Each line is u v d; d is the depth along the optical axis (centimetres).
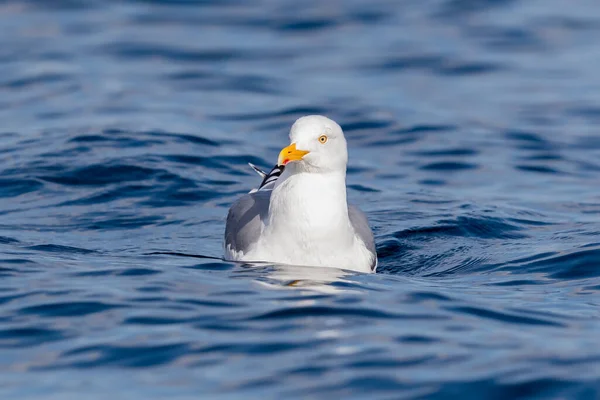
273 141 1984
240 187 1650
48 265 1142
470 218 1466
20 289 1026
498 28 3131
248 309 965
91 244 1323
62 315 942
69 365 821
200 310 960
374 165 1867
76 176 1639
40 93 2306
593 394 759
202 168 1728
